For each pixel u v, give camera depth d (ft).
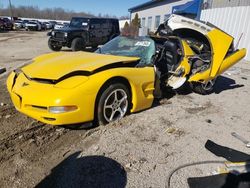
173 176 9.20
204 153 10.83
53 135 11.73
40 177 8.84
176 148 11.08
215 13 48.73
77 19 48.55
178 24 18.99
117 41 17.12
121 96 13.10
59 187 8.37
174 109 15.79
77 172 9.11
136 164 9.75
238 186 8.60
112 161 9.84
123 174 9.12
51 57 14.23
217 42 18.35
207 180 8.96
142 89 13.80
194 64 18.43
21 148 10.55
